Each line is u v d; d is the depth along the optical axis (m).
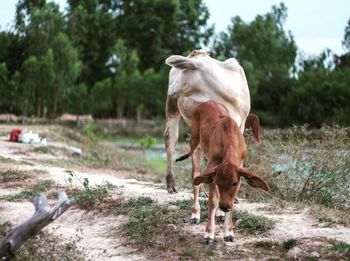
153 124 48.03
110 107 51.78
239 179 6.74
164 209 8.66
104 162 18.58
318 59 53.19
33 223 6.50
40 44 43.94
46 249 7.25
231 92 8.68
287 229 7.68
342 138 10.70
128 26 60.62
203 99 8.70
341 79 43.53
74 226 8.70
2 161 14.40
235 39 59.34
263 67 55.31
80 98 46.09
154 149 31.61
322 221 8.09
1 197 10.38
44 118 39.00
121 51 52.88
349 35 51.78
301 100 42.56
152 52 60.62
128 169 17.48
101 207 9.24
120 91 49.06
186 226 7.95
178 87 8.83
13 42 46.31
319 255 6.60
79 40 54.78
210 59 8.96
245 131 11.65
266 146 11.45
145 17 60.25
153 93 49.53
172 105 9.86
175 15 60.72
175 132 10.06
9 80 40.78
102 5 62.53
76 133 26.28
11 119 35.78
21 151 17.61
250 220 7.91
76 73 43.62
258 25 58.31
